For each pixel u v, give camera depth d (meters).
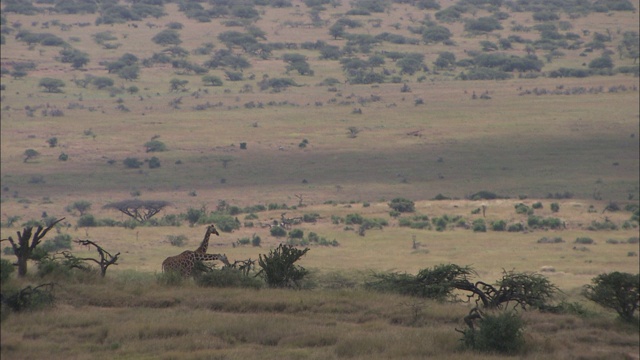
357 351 44.78
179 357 41.50
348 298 61.88
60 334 45.53
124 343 44.31
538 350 49.69
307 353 43.72
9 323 46.50
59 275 60.31
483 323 50.16
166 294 57.91
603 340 56.00
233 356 42.03
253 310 56.75
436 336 50.19
